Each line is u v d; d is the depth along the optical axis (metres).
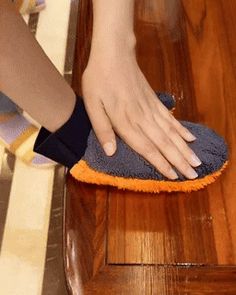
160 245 0.69
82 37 0.89
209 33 0.89
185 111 0.81
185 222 0.70
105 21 0.77
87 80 0.75
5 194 0.96
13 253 0.89
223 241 0.68
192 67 0.85
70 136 0.68
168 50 0.88
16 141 0.94
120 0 0.78
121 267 0.67
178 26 0.91
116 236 0.70
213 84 0.83
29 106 0.65
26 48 0.60
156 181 0.71
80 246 0.69
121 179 0.71
